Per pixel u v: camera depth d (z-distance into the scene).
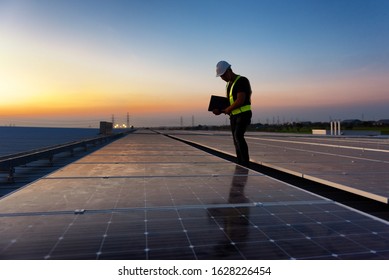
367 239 2.13
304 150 10.73
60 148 9.15
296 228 2.33
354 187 3.85
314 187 5.04
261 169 7.05
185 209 2.80
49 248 1.91
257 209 2.83
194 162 6.57
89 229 2.24
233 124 6.59
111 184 3.95
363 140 20.30
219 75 6.48
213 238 2.12
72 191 3.49
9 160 5.61
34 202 2.96
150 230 2.24
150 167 5.70
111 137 23.23
